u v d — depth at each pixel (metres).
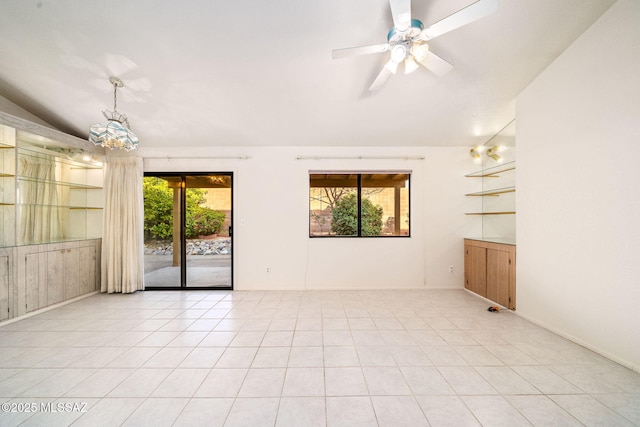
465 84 2.91
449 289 4.20
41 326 2.79
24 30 2.34
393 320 2.94
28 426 1.45
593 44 2.21
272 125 3.69
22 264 3.00
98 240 4.03
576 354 2.19
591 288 2.24
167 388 1.78
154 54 2.53
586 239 2.28
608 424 1.46
